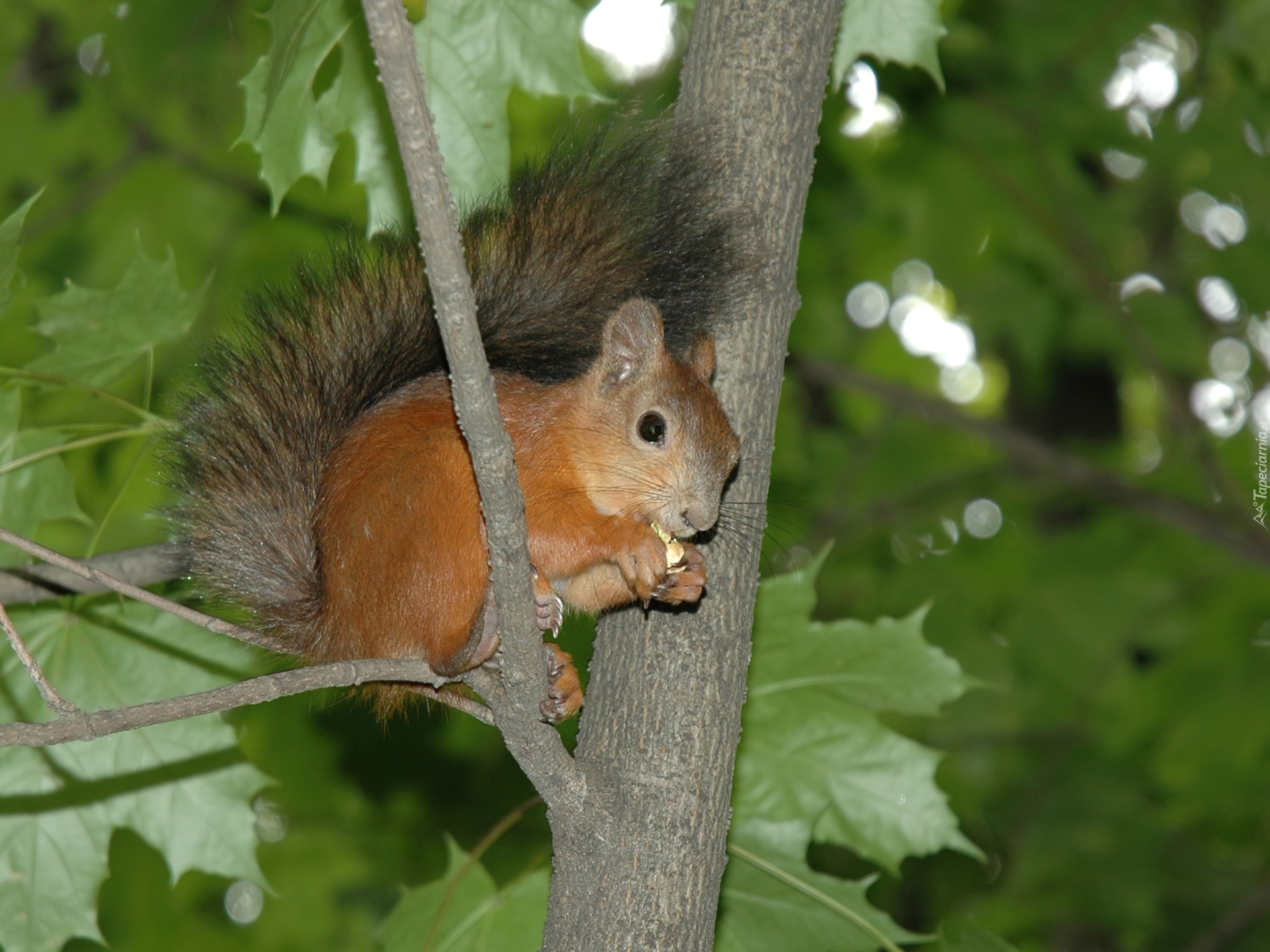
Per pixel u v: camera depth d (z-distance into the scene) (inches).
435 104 328.2
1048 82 614.9
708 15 291.4
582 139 311.4
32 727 193.5
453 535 270.5
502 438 195.3
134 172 635.5
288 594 283.6
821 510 713.6
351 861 644.7
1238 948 579.8
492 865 619.8
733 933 346.6
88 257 630.5
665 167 291.4
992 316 684.7
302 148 326.6
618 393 292.7
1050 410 743.7
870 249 749.3
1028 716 648.4
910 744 366.9
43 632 356.8
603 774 248.4
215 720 360.5
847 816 365.1
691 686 259.8
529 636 212.8
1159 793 623.5
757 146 281.9
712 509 275.0
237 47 628.7
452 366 188.7
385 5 164.7
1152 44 630.5
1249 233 626.8
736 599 271.9
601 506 291.3
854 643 367.2
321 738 622.2
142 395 438.9
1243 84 601.6
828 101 622.8
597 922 243.3
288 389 295.1
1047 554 701.3
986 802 630.5
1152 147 616.4
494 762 637.9
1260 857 623.8
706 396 285.0
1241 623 647.1
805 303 735.7
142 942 625.0
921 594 687.1
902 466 751.1
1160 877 593.0
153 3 613.9
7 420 342.6
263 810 636.7
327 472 287.4
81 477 568.4
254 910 642.2
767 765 368.2
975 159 624.7
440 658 269.4
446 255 179.8
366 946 659.4
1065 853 600.4
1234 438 677.3
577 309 314.7
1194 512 617.3
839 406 840.9
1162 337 652.7
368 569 274.5
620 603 282.7
